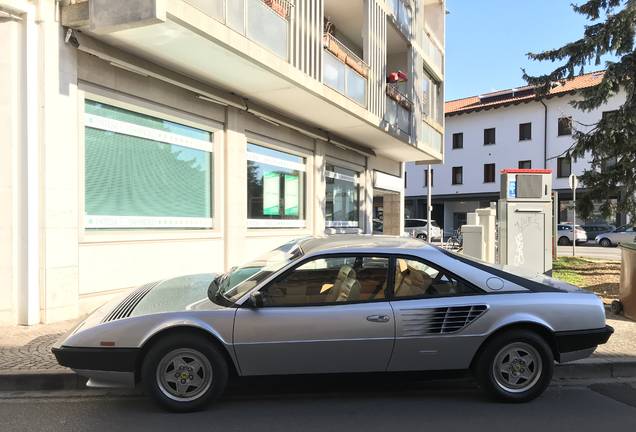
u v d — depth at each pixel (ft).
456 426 13.30
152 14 20.63
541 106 124.57
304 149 43.11
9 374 15.69
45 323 21.75
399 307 14.32
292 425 13.25
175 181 29.66
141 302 14.99
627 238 95.66
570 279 38.45
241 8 25.95
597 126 41.65
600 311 15.14
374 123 42.55
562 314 14.80
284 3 29.96
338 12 44.93
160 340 13.65
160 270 28.07
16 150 21.34
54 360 17.08
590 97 41.81
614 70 39.81
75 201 23.00
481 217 39.65
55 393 15.47
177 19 21.62
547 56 45.06
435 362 14.51
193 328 13.76
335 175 49.93
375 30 42.93
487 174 135.03
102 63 24.52
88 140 24.38
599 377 17.67
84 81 23.72
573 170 119.85
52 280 21.95
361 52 54.54
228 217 33.09
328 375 14.26
